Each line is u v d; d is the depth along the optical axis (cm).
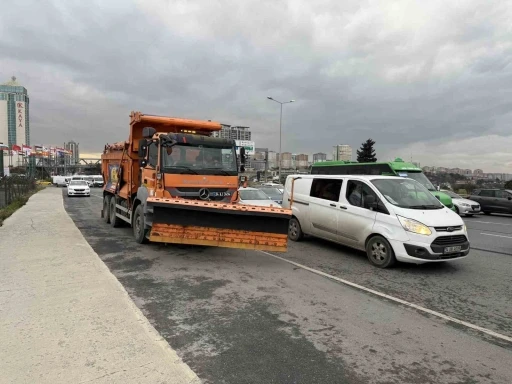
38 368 313
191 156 841
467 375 342
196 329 427
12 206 1748
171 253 827
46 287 523
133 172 1016
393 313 497
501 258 865
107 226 1242
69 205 2145
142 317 428
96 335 377
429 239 690
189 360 355
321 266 751
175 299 528
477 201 2272
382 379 330
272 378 326
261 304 515
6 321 409
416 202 776
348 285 623
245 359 359
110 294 497
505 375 343
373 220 770
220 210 714
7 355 335
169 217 718
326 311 497
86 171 8169
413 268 751
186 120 1009
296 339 407
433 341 413
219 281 622
